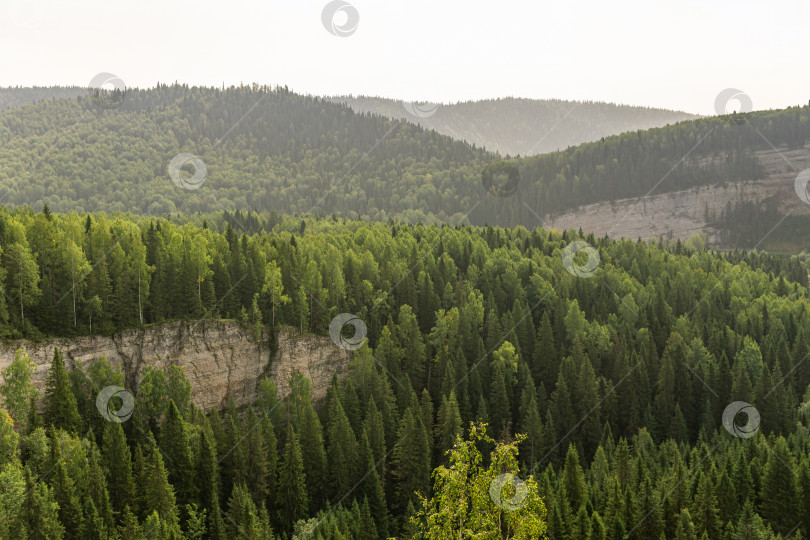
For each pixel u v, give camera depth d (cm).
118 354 11400
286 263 15100
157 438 10094
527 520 3669
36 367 9725
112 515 8294
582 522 7794
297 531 9388
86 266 11562
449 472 3734
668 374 13500
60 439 8594
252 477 10169
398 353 13762
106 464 8894
